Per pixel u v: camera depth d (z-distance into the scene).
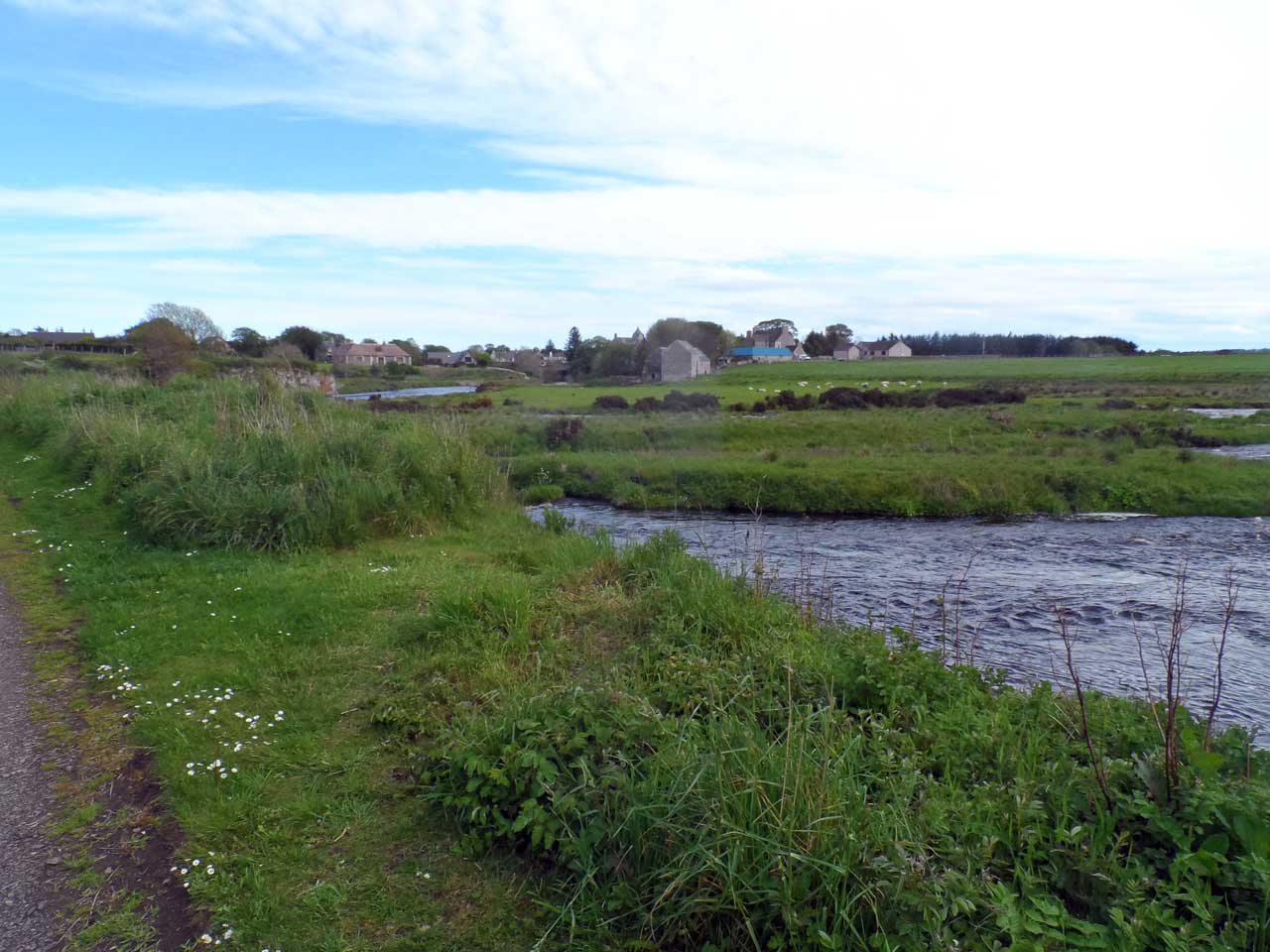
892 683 5.05
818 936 2.88
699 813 3.37
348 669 5.83
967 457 22.84
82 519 10.66
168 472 10.00
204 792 4.20
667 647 5.91
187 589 7.62
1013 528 16.33
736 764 3.60
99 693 5.49
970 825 3.41
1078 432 29.05
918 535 15.62
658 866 3.33
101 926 3.26
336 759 4.60
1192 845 3.35
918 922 2.86
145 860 3.71
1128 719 4.59
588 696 4.55
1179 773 3.64
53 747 4.76
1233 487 18.75
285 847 3.81
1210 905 3.00
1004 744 4.20
